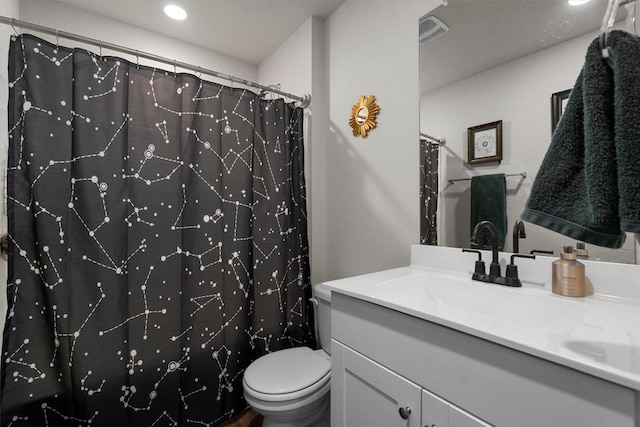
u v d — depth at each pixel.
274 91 1.76
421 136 1.34
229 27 1.92
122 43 1.84
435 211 1.29
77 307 1.19
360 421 0.92
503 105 1.09
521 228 1.04
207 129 1.50
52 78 1.17
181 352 1.41
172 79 1.43
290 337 1.79
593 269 0.87
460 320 0.66
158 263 1.36
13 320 1.11
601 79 0.47
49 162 1.16
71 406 1.19
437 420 0.70
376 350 0.87
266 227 1.72
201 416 1.45
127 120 1.30
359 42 1.63
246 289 1.62
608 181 0.45
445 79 1.25
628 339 0.58
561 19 0.96
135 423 1.29
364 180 1.61
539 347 0.54
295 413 1.20
